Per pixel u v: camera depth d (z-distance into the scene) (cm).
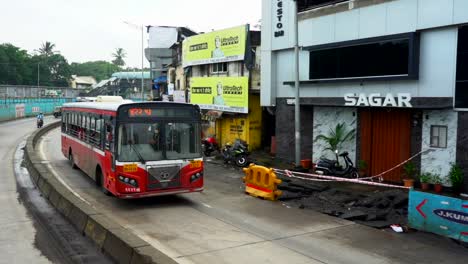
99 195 1406
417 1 1405
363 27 1595
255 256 840
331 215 1159
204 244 913
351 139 1727
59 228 1059
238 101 2347
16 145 2962
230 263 802
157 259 731
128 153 1203
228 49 2427
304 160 1881
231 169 1931
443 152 1386
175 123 1263
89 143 1584
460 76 1316
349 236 971
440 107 1355
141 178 1206
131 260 782
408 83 1464
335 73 1714
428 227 985
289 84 1938
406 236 972
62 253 881
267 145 2419
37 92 8225
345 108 1752
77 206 1102
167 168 1237
